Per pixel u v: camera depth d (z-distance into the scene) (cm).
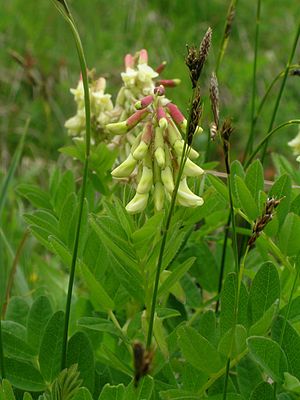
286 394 22
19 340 25
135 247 23
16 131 60
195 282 32
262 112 62
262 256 28
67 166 55
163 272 24
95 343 27
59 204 31
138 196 23
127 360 27
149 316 24
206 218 30
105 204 24
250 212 25
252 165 26
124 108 31
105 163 30
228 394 22
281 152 60
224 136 21
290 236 25
